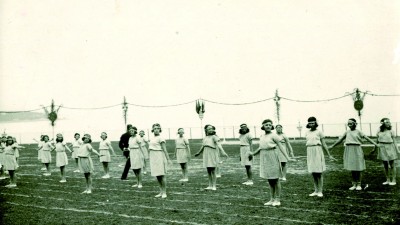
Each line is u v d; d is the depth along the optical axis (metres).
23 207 8.97
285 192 9.60
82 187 11.92
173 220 7.24
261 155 8.13
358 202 8.00
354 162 9.27
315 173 8.84
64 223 7.32
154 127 9.70
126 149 13.57
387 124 9.74
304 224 6.52
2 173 14.82
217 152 10.70
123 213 8.04
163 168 9.62
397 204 7.63
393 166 9.91
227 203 8.60
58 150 13.20
